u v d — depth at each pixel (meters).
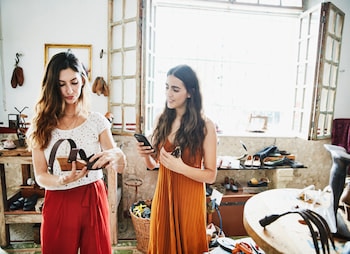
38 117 1.09
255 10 2.76
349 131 2.65
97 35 2.43
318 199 1.30
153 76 2.57
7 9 2.35
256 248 1.32
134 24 2.32
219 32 2.86
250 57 2.96
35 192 2.30
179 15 2.77
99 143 1.23
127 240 2.20
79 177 1.02
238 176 2.74
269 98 3.06
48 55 2.42
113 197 2.06
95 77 2.47
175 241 1.22
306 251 0.89
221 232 1.89
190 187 1.22
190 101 1.25
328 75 2.60
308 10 2.61
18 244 2.06
